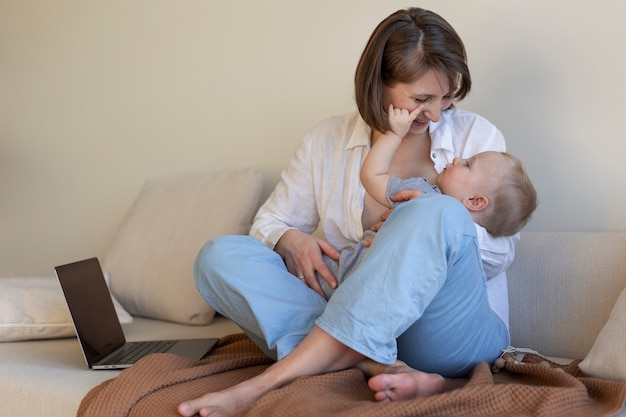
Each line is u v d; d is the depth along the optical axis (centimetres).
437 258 122
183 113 273
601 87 187
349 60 230
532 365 133
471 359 138
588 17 188
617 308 138
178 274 222
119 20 290
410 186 153
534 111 197
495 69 203
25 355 169
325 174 175
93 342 163
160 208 242
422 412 106
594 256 170
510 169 153
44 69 316
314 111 238
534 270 177
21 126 325
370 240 154
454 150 168
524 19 198
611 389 118
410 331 133
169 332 206
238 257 145
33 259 323
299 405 108
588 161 189
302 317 141
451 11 210
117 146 294
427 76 150
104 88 297
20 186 326
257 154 253
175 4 273
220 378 136
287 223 182
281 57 246
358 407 107
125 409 121
